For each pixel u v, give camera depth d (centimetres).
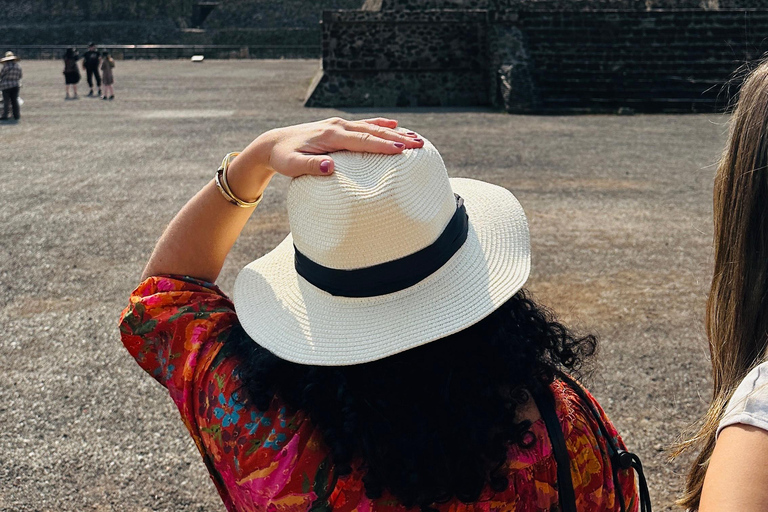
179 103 2034
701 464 116
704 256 680
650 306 555
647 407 406
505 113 1855
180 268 146
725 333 116
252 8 5356
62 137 1433
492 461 107
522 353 112
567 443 116
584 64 2008
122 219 821
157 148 1297
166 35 5125
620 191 945
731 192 114
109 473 350
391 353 111
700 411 402
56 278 626
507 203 130
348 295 117
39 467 354
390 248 114
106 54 2188
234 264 657
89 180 1031
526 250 123
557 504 114
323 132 120
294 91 2378
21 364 462
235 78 2869
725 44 2031
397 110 1950
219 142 1361
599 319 530
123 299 578
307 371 117
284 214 826
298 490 112
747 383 91
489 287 117
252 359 122
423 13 2036
